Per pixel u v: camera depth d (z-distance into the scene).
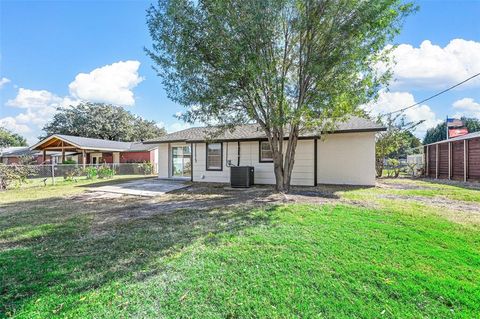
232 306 2.36
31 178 15.00
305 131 9.52
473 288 2.61
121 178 17.33
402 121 16.81
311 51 7.46
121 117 37.75
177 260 3.36
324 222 4.96
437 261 3.23
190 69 6.78
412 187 10.74
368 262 3.21
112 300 2.47
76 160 29.66
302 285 2.69
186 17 6.75
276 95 7.03
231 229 4.66
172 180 14.55
